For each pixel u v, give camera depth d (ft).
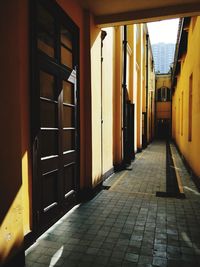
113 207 17.65
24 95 11.26
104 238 12.69
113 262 10.49
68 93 17.08
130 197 20.20
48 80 13.97
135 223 14.71
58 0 14.83
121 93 32.37
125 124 34.24
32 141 11.75
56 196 14.78
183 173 30.78
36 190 12.16
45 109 13.64
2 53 9.00
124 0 17.89
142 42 56.13
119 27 30.63
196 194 21.26
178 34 36.17
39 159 12.39
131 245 11.97
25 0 11.21
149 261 10.58
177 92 60.23
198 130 23.88
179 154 50.06
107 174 26.96
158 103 107.04
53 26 14.57
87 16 19.25
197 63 25.03
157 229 13.87
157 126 107.55
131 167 34.91
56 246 11.78
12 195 9.46
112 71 28.53
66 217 15.58
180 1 18.10
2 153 9.02
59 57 14.99
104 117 25.07
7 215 9.21
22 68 11.07
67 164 16.35
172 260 10.68
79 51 18.43
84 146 19.88
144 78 64.13
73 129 17.57
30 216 11.83
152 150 59.06
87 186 19.94
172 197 20.33
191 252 11.35
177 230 13.76
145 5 18.58
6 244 9.15
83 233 13.25
